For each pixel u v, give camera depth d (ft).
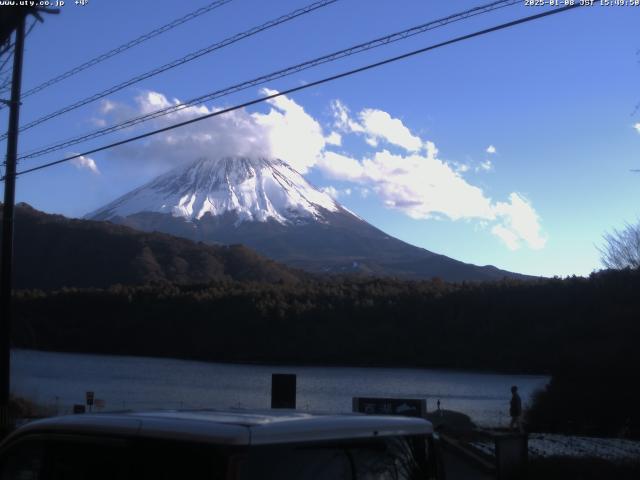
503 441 45.50
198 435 11.46
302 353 306.96
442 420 97.35
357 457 13.01
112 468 12.51
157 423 12.16
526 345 249.55
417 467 14.25
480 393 198.18
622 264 167.22
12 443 14.34
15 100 57.77
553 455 54.54
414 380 234.17
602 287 168.55
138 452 12.20
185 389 196.03
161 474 11.82
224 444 11.15
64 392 172.76
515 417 91.30
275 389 63.00
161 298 348.18
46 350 308.40
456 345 280.92
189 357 317.63
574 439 76.07
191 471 11.45
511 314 272.31
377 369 275.80
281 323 325.01
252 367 289.33
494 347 266.16
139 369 257.75
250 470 11.20
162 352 321.32
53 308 343.46
